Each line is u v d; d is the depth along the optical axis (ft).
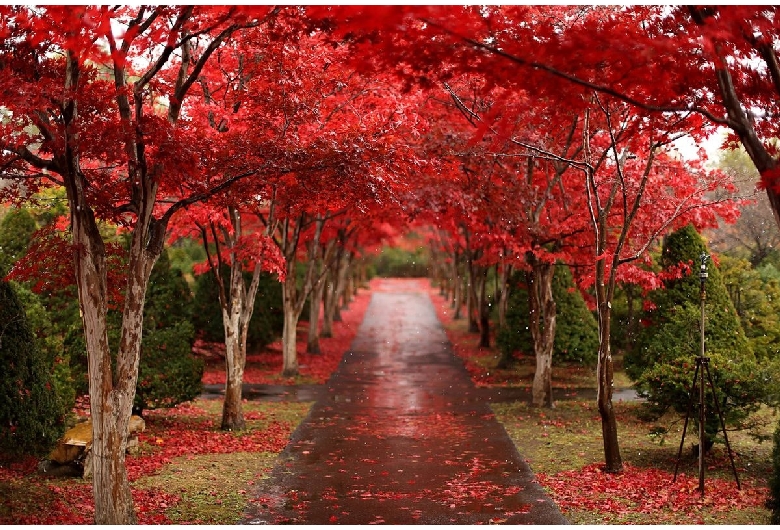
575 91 19.30
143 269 24.89
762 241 63.93
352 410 52.85
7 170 24.89
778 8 18.44
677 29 21.44
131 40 23.12
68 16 19.86
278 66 33.37
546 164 47.80
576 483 31.37
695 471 33.19
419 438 42.39
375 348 94.89
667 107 18.67
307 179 27.71
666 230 44.88
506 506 28.12
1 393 29.12
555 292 66.74
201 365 46.26
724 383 33.55
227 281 75.00
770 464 34.14
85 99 23.27
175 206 25.73
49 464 31.48
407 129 40.63
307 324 120.57
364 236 101.35
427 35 18.47
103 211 25.00
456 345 96.78
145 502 27.89
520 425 46.01
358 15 17.16
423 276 245.04
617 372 68.69
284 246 66.03
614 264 33.65
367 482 32.07
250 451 38.52
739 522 25.35
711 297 45.37
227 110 37.52
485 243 62.59
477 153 42.16
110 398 23.93
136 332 24.58
